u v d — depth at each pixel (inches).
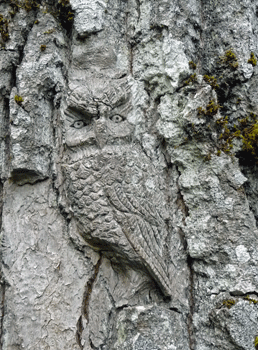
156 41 67.1
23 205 61.7
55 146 63.2
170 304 58.5
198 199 61.5
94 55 66.9
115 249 57.7
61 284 59.1
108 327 58.2
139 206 58.9
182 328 56.9
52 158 62.7
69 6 67.6
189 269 61.1
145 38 68.1
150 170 62.7
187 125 61.6
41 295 58.1
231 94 67.9
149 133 65.3
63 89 65.1
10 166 61.0
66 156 62.4
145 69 67.5
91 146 61.3
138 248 56.8
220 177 61.0
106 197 58.4
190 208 61.9
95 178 59.1
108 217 57.8
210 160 61.4
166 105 64.8
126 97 64.1
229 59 68.0
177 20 67.1
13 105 61.1
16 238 60.3
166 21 66.5
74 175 59.6
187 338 57.1
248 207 61.1
